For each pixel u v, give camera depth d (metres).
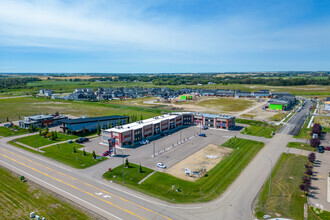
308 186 63.81
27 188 65.50
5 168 79.12
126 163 79.88
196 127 139.62
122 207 56.25
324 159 86.62
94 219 51.41
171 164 82.94
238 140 111.56
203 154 92.94
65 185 67.25
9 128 137.62
